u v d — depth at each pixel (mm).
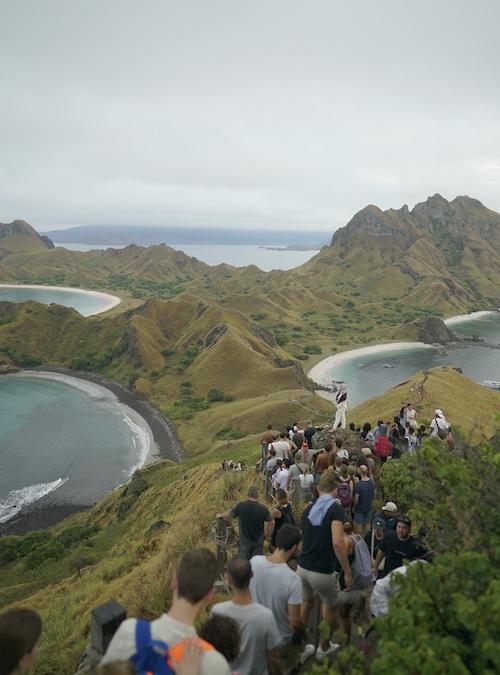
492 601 4336
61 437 118688
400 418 21703
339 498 11625
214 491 22125
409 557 8195
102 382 173750
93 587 19094
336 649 7426
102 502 63938
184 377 165625
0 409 141125
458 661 4078
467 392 70125
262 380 155625
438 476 6395
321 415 114000
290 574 6492
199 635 5027
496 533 5719
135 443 116188
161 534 23391
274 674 5992
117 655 3934
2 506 82438
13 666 3900
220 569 10977
